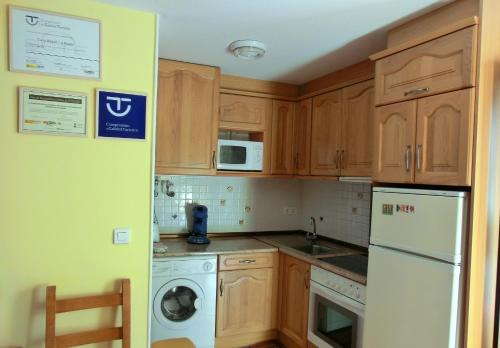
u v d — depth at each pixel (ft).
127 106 6.21
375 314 6.46
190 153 9.36
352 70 8.87
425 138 5.83
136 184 6.34
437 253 5.45
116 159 6.19
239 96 10.23
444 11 5.71
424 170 5.84
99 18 5.97
